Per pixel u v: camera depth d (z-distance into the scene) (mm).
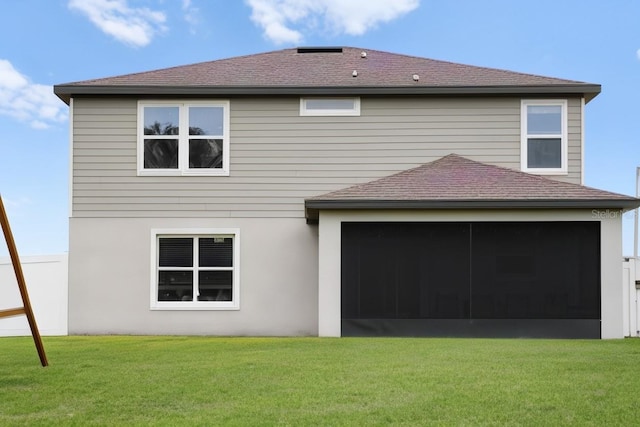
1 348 10047
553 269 11539
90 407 5609
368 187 12227
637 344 10023
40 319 13336
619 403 5621
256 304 13414
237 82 13898
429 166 13211
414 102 13797
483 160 13703
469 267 11633
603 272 11414
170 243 13625
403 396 5922
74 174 13531
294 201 13617
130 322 13359
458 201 11312
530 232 11625
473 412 5344
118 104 13633
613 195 11398
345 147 13719
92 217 13484
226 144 13656
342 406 5574
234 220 13555
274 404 5664
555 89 13477
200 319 13375
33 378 6934
